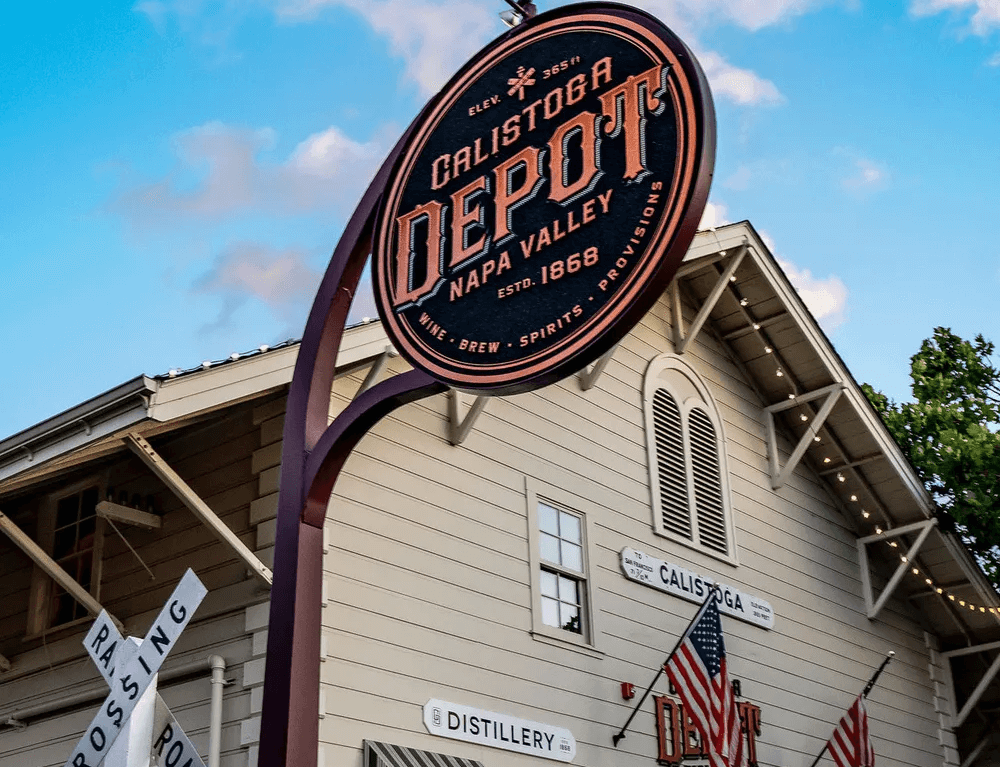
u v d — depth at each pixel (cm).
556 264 776
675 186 736
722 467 1706
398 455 1270
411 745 1159
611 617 1438
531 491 1405
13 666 1317
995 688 2053
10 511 1404
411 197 890
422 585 1236
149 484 1290
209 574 1194
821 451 1870
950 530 1889
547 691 1321
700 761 1468
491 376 779
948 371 2834
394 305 860
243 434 1233
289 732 804
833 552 1867
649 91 773
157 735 631
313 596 858
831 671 1761
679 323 1717
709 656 1318
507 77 870
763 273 1694
